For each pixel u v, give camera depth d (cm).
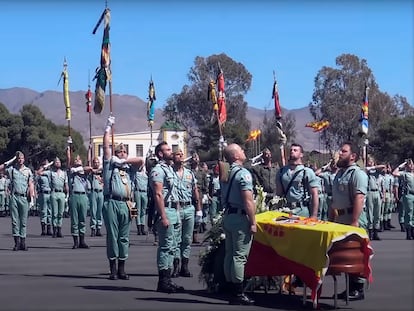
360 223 1052
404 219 2109
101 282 1201
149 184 1106
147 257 1584
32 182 1772
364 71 8031
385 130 6109
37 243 1966
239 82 8325
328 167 1903
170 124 5828
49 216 2273
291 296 1054
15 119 6312
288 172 1127
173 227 1100
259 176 1341
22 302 1002
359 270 934
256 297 1047
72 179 1802
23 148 6384
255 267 1002
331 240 907
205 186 2083
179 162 1256
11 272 1333
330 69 8088
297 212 1108
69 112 2056
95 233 2238
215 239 1091
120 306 972
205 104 8144
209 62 8288
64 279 1236
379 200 2059
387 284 1168
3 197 3753
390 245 1881
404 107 8469
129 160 1212
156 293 1083
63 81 2047
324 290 1115
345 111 7781
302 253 941
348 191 1022
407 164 2127
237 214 976
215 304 990
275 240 978
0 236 2259
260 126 7512
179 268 1289
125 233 1225
